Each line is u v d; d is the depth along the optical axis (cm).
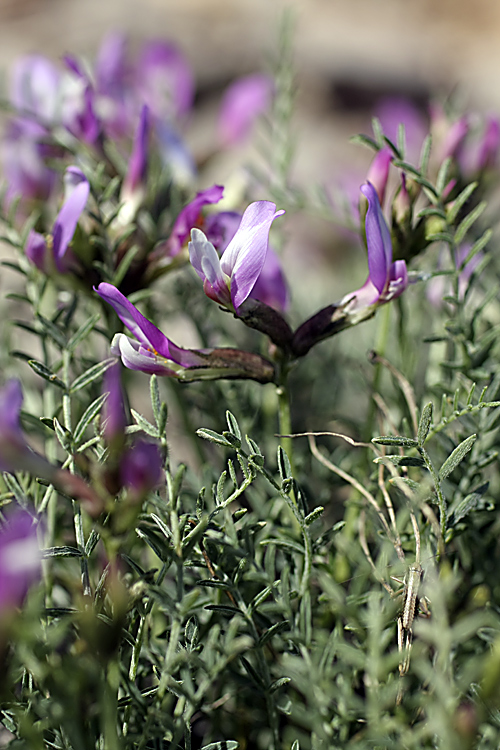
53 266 35
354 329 45
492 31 146
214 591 33
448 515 33
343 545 33
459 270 34
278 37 43
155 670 32
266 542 32
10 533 29
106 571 31
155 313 40
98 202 36
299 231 65
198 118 95
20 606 30
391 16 148
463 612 34
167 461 31
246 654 34
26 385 39
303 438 40
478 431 34
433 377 38
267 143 51
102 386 37
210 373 33
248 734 35
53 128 39
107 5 124
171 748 31
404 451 34
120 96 40
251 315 33
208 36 115
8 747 31
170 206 38
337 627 33
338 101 101
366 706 32
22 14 127
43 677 30
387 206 35
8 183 39
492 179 36
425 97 104
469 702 32
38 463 30
